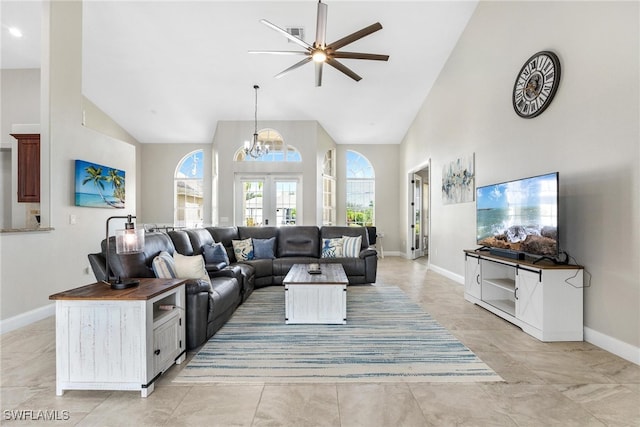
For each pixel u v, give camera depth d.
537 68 3.09
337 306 3.03
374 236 6.30
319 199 7.08
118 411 1.67
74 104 3.82
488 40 3.97
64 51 3.66
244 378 2.01
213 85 5.77
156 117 6.86
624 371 2.10
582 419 1.62
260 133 6.97
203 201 8.11
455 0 4.13
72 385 1.81
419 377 2.03
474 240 4.36
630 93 2.24
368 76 5.59
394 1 4.09
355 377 2.03
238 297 3.42
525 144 3.30
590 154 2.54
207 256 3.84
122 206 4.81
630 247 2.24
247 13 4.20
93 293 1.85
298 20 4.29
